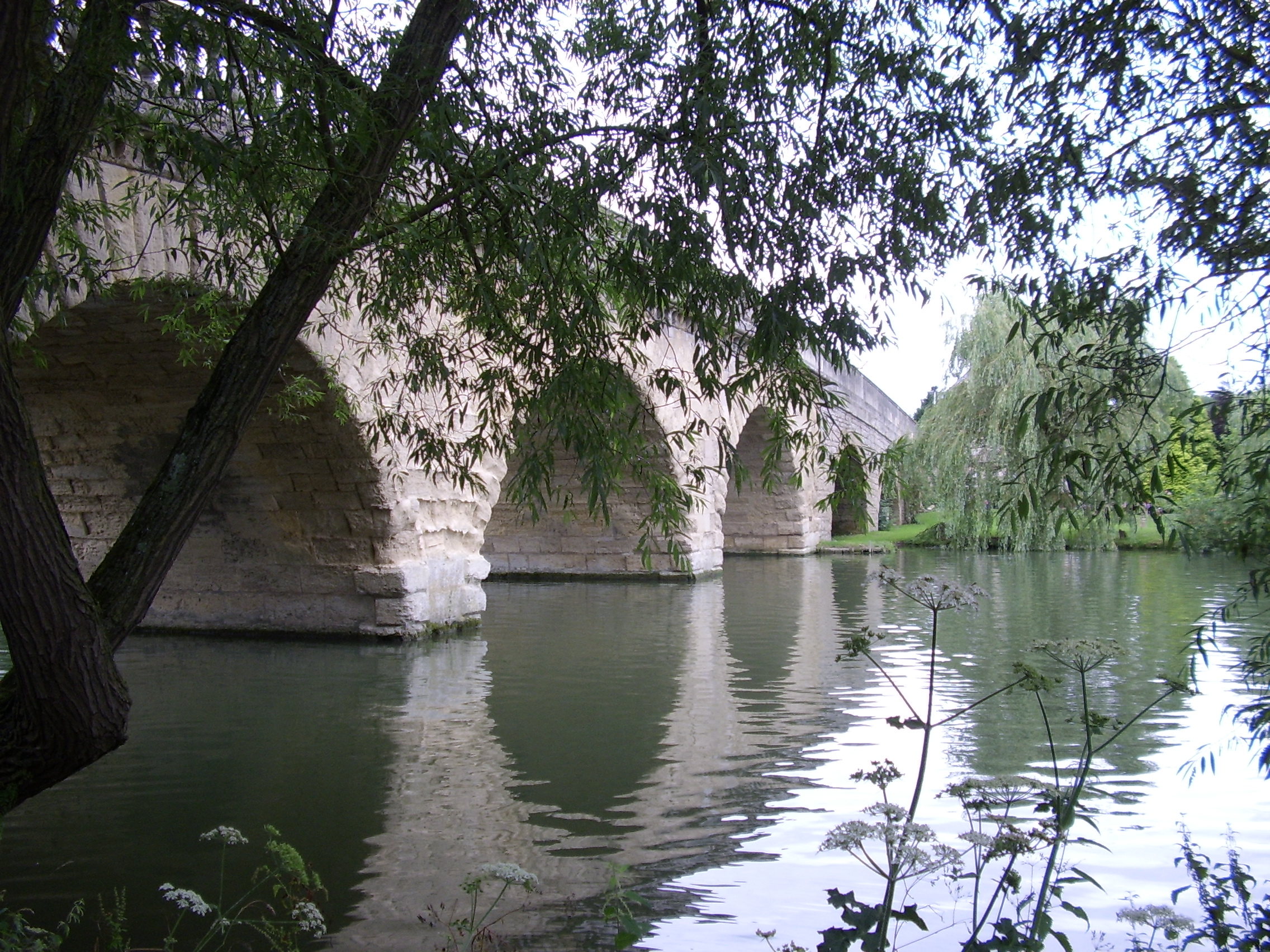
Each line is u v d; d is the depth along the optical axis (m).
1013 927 2.78
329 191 3.67
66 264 5.77
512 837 4.86
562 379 4.09
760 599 14.90
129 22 3.34
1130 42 3.47
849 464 4.64
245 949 3.71
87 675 3.08
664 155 4.04
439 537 11.21
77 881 4.34
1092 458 3.34
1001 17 3.70
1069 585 16.12
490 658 9.64
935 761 6.11
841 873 4.40
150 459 10.36
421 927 3.87
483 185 4.01
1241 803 5.23
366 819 5.10
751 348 4.00
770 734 6.79
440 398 10.24
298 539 10.57
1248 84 3.26
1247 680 3.76
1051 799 3.47
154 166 4.70
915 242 3.93
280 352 3.55
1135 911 2.73
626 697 7.90
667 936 3.80
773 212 3.99
